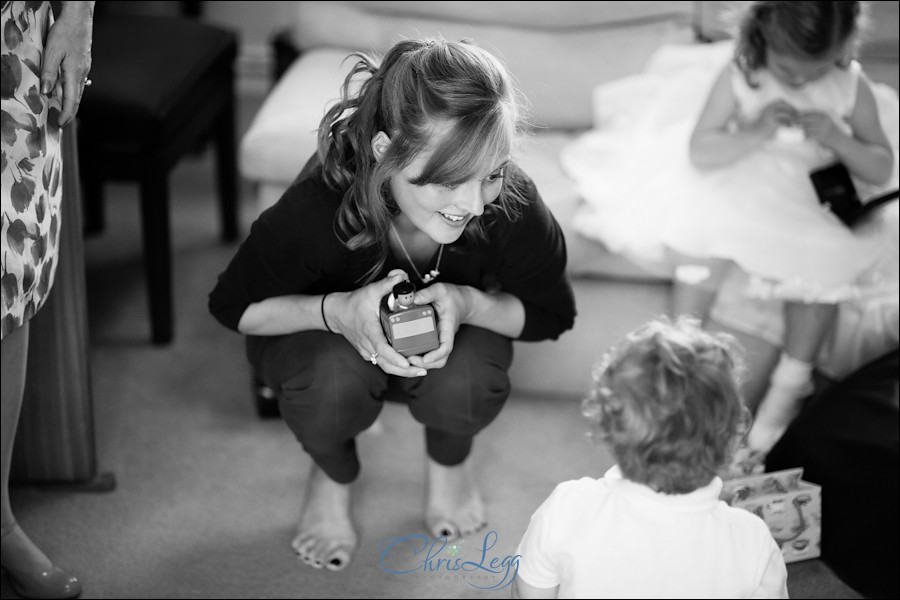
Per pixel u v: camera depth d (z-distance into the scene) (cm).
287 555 172
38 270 137
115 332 236
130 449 199
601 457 194
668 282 202
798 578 167
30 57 131
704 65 217
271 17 326
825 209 190
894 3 209
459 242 150
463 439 168
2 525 158
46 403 178
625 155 205
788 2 182
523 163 206
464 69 128
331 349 154
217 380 221
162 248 223
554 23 229
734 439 115
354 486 187
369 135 134
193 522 180
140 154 214
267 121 203
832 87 191
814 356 192
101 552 172
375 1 235
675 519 113
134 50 228
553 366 204
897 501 157
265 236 149
